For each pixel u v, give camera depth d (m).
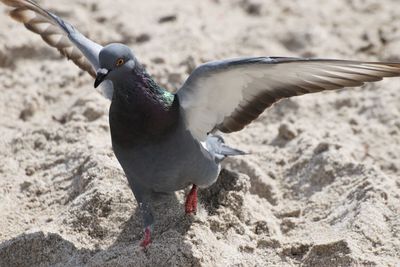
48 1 19.34
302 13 19.12
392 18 18.94
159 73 16.16
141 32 18.14
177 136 11.00
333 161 13.13
